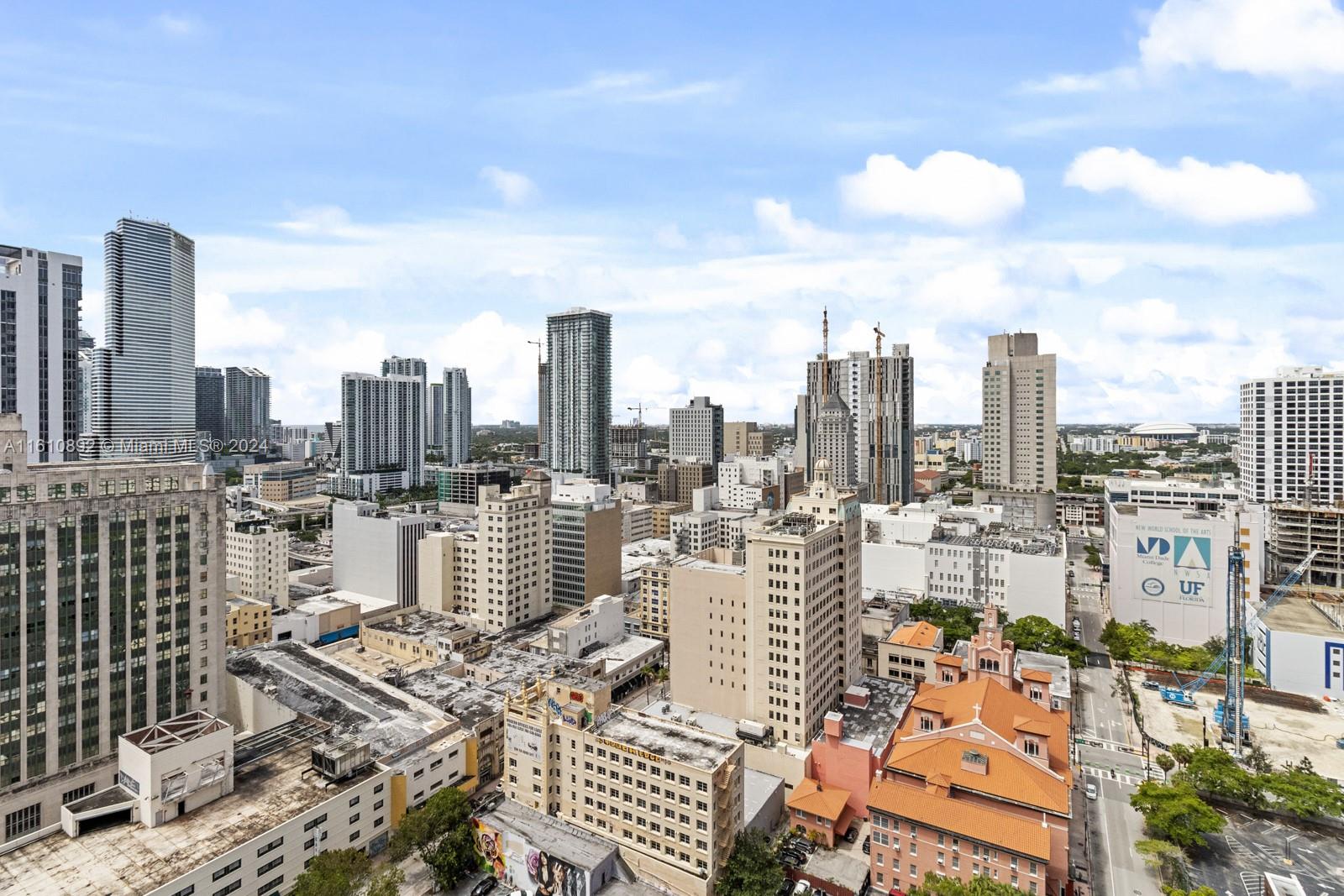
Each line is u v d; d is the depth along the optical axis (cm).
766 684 15488
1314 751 16338
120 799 11138
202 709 14975
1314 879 11894
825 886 11894
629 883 11069
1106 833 13288
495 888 11838
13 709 12231
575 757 12662
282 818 11181
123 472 13912
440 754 13862
